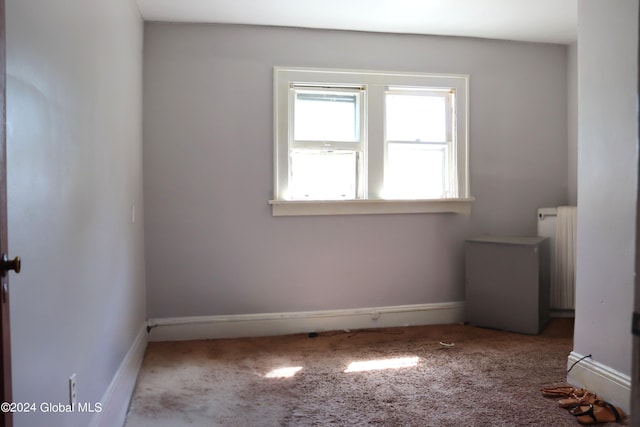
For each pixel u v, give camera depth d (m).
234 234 3.43
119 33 2.42
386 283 3.65
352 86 3.56
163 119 3.33
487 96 3.78
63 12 1.49
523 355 2.96
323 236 3.54
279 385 2.51
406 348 3.12
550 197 3.91
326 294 3.56
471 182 3.78
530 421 2.08
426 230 3.71
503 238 3.66
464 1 3.04
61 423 1.43
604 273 2.27
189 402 2.31
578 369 2.42
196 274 3.39
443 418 2.12
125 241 2.55
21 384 1.14
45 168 1.33
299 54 3.48
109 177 2.16
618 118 2.17
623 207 2.15
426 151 3.75
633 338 0.90
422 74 3.64
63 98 1.49
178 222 3.36
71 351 1.54
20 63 1.16
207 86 3.38
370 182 3.58
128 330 2.60
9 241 1.09
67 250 1.51
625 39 2.12
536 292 3.35
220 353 3.05
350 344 3.22
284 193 3.46
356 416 2.15
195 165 3.37
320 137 3.56
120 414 2.13
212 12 3.18
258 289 3.46
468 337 3.35
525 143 3.86
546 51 3.87
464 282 3.77
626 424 2.04
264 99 3.45
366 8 3.14
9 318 1.00
